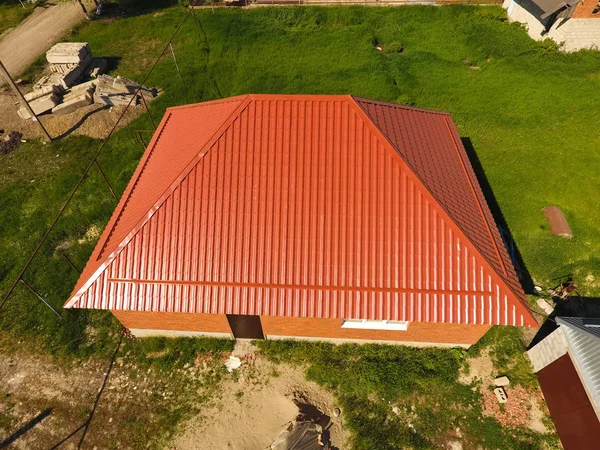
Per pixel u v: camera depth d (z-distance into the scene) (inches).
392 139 389.4
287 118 378.9
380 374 433.1
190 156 393.1
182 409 417.4
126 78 823.7
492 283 357.4
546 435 396.8
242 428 403.9
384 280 360.8
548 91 802.2
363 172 371.2
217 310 367.2
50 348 463.8
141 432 403.2
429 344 455.2
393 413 412.2
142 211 386.3
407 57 913.5
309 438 386.3
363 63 890.7
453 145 496.1
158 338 468.8
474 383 430.9
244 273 366.6
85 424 410.3
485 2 1115.9
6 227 584.4
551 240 559.2
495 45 933.2
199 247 371.2
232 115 380.8
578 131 719.1
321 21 1049.5
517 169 654.5
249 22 1034.7
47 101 748.0
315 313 362.0
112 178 653.9
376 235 365.4
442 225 363.3
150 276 372.2
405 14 1060.5
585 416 360.8
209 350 461.1
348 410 413.7
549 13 851.4
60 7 1121.4
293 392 426.3
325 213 368.8
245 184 374.3
